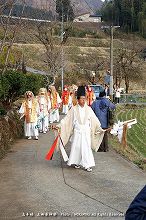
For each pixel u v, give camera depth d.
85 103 10.59
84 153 10.37
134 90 61.03
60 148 10.89
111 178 9.59
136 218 2.93
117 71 50.59
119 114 31.92
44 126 18.20
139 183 9.14
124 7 109.75
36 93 22.53
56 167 10.75
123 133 12.85
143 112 34.69
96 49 79.75
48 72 43.00
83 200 7.92
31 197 8.11
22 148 13.87
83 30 90.31
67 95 26.92
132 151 14.66
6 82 16.19
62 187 8.83
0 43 17.44
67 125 10.70
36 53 59.00
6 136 13.83
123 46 68.25
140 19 106.44
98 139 10.82
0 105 15.91
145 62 68.88
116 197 8.09
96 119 10.68
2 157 12.16
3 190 8.62
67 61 59.34
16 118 16.67
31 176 9.79
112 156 12.31
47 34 36.03
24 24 18.42
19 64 30.14
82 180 9.42
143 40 92.81
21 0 17.02
